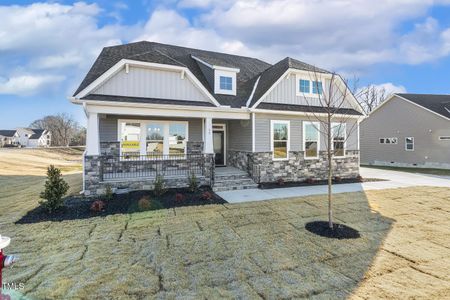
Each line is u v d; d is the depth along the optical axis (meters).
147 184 9.66
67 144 67.12
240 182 11.37
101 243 5.25
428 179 14.29
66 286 3.70
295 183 12.23
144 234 5.74
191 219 6.77
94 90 9.74
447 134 19.75
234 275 4.05
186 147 12.41
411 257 4.71
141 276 4.00
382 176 15.66
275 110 11.88
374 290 3.66
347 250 4.98
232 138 14.23
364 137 26.92
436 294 3.58
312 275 4.06
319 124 13.20
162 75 10.93
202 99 11.66
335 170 13.61
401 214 7.34
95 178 8.91
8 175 15.74
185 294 3.54
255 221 6.64
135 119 11.48
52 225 6.29
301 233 5.83
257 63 18.08
